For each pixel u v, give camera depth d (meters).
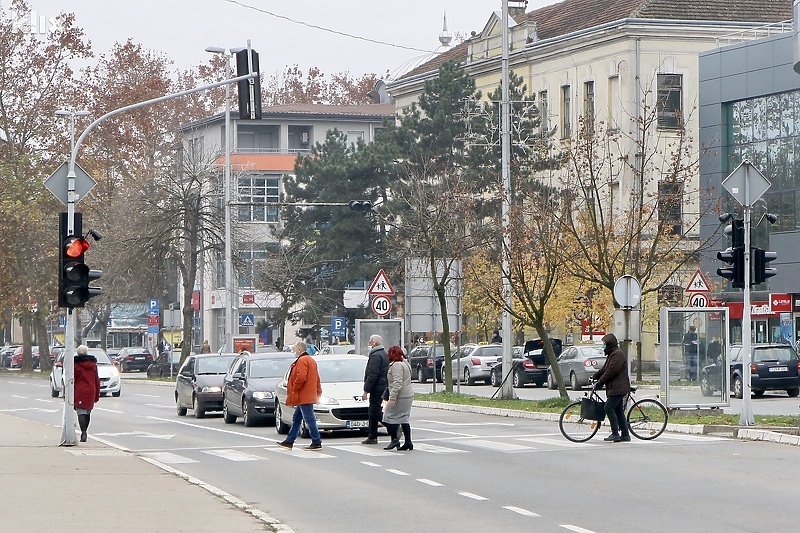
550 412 73.69
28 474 43.53
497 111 144.62
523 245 83.06
